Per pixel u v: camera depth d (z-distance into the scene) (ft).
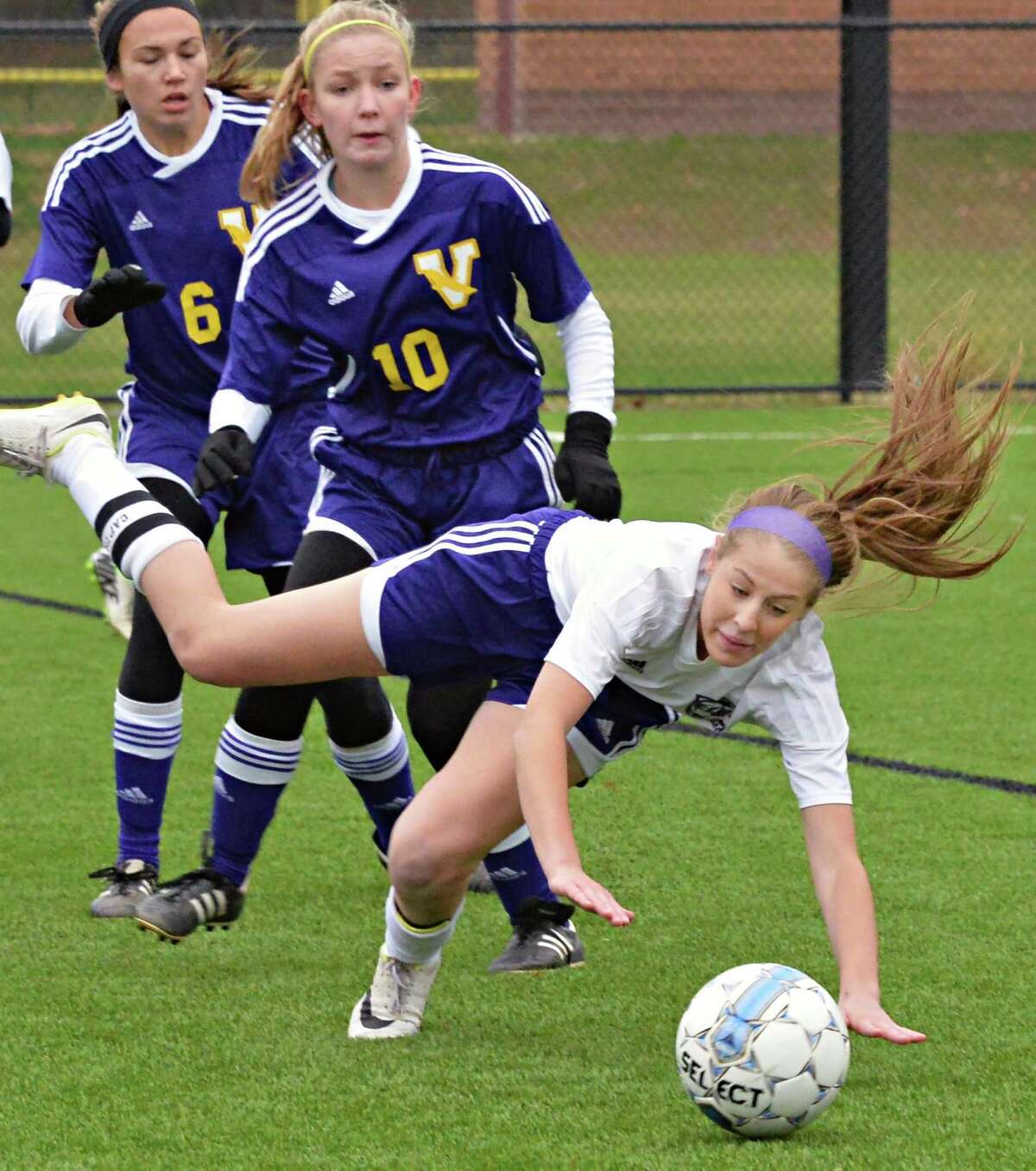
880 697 56.18
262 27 100.94
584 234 170.60
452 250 35.68
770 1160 25.93
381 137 34.86
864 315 116.26
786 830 43.37
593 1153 26.25
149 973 34.37
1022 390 119.85
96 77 173.37
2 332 134.00
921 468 29.14
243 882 35.58
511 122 189.26
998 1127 27.12
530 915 35.04
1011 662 60.64
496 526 30.99
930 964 34.32
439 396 36.09
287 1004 32.81
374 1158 26.14
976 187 183.73
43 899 38.73
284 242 36.06
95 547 82.17
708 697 29.89
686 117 191.93
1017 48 195.00
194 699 57.00
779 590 26.99
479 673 31.63
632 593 28.25
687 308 148.66
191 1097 28.50
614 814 44.62
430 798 29.78
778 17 190.08
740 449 102.94
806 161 185.98
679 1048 26.96
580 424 36.65
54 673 59.57
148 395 41.29
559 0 188.44
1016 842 42.04
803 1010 26.63
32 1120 27.61
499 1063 29.96
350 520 35.86
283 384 40.37
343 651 31.27
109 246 41.24
